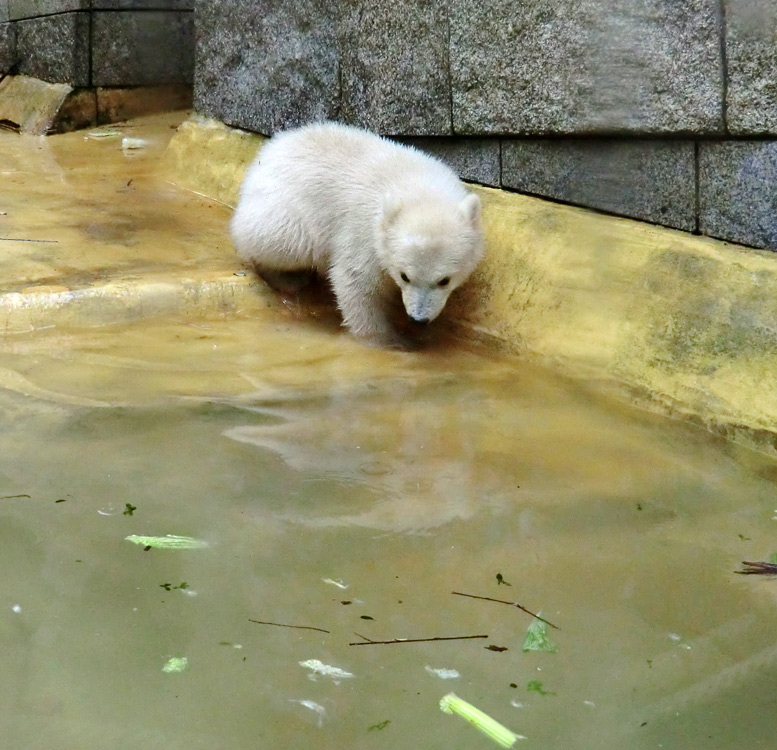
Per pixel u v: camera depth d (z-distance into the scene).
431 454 4.59
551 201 5.21
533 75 5.12
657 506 4.45
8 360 4.90
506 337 5.10
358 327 5.17
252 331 5.17
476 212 5.04
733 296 4.76
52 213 5.83
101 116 7.61
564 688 4.04
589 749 3.69
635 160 5.00
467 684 4.04
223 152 6.21
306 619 4.14
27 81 8.04
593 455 4.62
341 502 4.41
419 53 5.41
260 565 4.24
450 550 4.30
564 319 5.01
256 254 5.28
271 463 4.52
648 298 4.89
